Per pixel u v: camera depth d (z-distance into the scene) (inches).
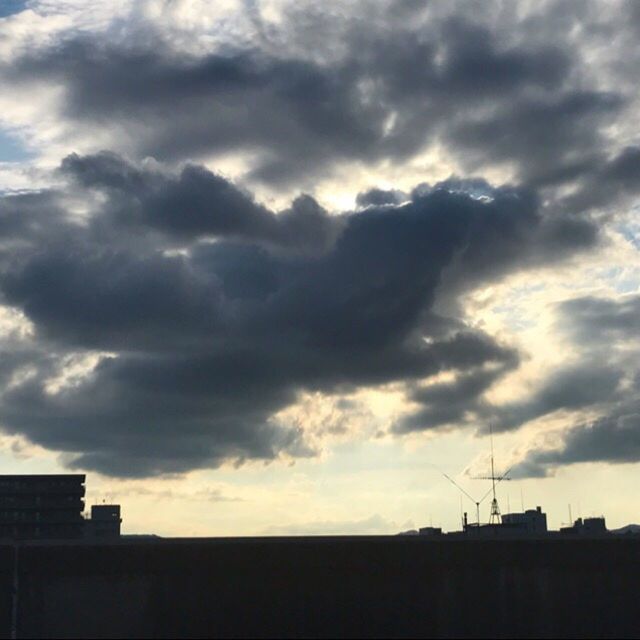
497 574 2128.4
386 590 2095.2
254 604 2069.4
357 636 2075.5
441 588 2112.5
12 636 2031.3
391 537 2124.8
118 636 2046.0
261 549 2097.7
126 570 2076.8
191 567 2085.4
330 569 2102.6
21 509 5438.0
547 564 2155.5
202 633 2055.9
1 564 2058.3
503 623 2112.5
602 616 2140.7
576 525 3919.8
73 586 2062.0
